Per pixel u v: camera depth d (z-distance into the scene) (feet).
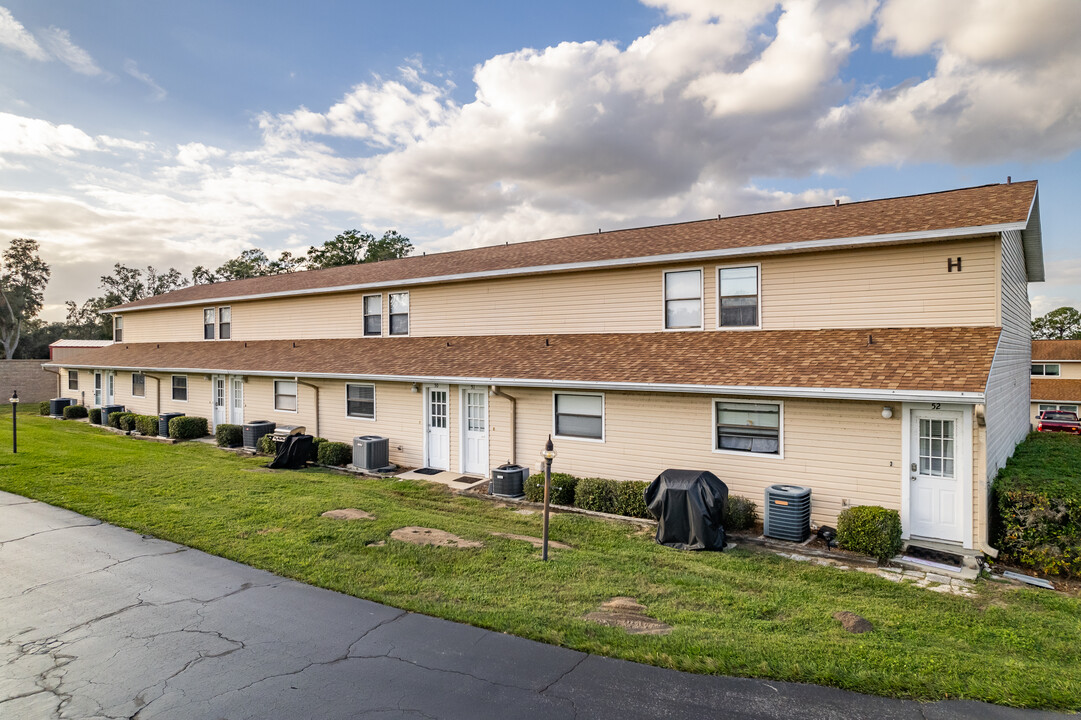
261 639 19.52
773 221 46.83
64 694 16.15
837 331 37.68
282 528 31.96
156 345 88.17
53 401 95.35
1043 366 136.15
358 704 15.65
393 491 44.19
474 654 18.48
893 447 31.83
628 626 20.54
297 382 61.77
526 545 30.09
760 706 15.48
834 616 21.62
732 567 28.07
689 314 43.65
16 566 26.32
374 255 152.66
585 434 43.14
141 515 34.17
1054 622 21.83
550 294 50.34
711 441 37.58
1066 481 31.65
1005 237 35.14
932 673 17.03
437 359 51.90
